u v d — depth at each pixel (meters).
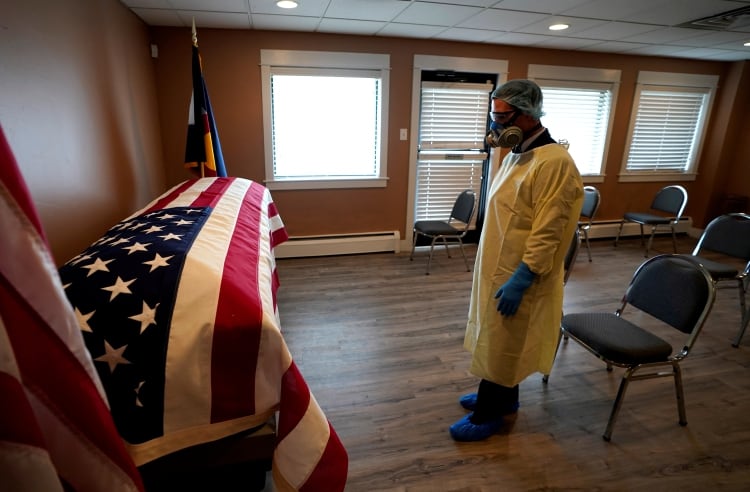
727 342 2.56
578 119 4.46
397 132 3.99
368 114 3.93
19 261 0.52
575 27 3.27
